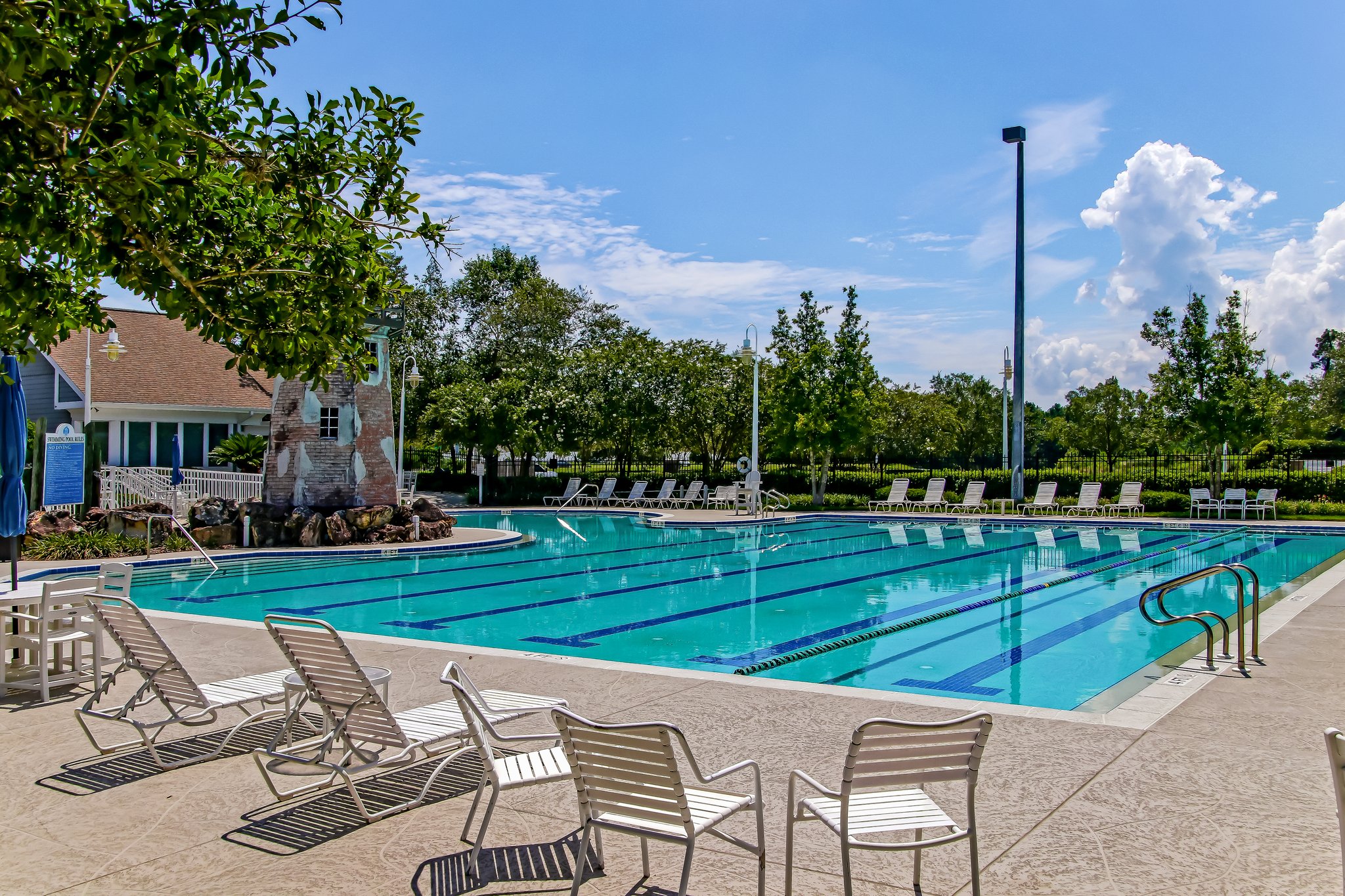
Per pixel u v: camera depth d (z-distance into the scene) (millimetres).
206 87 4895
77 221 4238
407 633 11195
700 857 4281
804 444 30328
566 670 7844
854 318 30562
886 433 40500
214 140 4703
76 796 5031
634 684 7344
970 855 3928
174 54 4242
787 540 22594
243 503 19844
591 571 16938
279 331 5117
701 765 5422
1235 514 26891
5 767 5496
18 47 3516
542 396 33031
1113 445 40062
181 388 28531
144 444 28047
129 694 7137
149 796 5027
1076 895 3771
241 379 30859
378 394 21969
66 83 3861
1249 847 4191
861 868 4105
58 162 3955
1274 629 9484
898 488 29625
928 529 25250
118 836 4488
